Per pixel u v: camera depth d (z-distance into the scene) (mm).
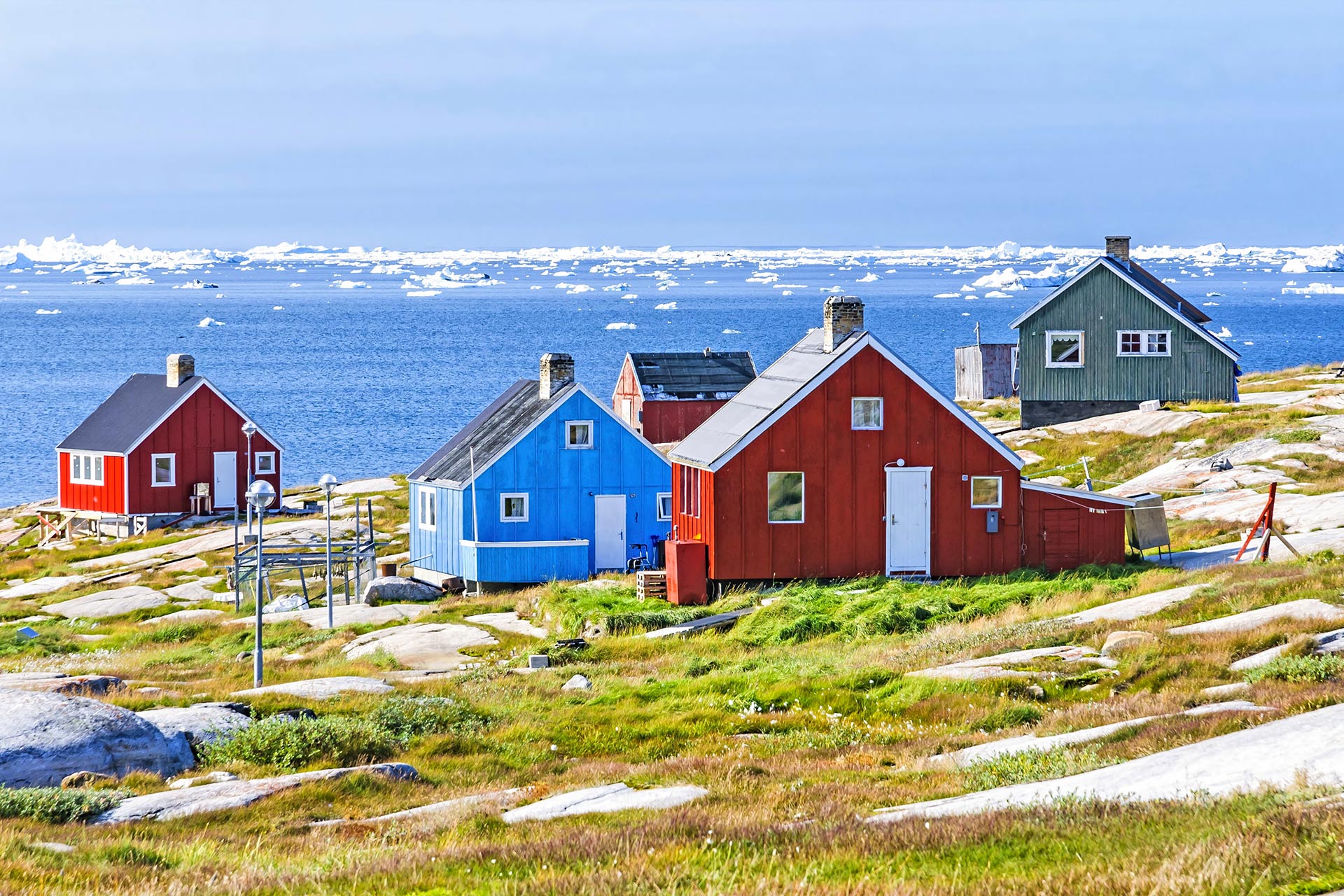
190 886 24531
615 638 66062
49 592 101688
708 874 21891
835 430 78562
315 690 51312
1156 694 41062
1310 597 50156
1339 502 78750
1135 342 129250
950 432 79062
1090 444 114188
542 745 43125
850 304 82812
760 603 71875
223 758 39781
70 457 140125
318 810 33688
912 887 20125
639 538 99125
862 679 49344
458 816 31688
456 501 97188
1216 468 94938
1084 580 69062
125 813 32938
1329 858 19578
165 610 90062
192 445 135625
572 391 97312
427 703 47906
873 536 79000
